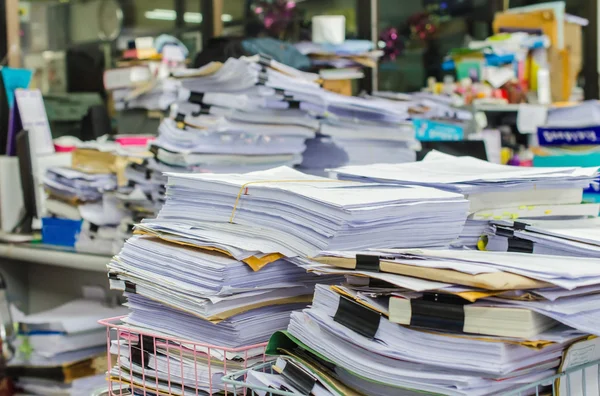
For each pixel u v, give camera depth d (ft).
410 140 6.96
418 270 2.37
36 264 8.81
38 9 10.26
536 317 2.21
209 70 5.94
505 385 2.33
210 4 10.84
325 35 7.91
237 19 10.70
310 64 7.63
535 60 11.21
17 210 8.42
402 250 2.65
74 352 7.80
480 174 3.58
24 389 7.86
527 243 3.17
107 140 9.29
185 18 11.07
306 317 2.68
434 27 11.43
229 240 3.00
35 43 10.30
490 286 2.19
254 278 2.95
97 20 10.64
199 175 3.43
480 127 9.22
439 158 4.39
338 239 2.79
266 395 2.59
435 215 3.06
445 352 2.30
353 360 2.44
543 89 10.98
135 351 3.18
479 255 2.66
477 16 11.86
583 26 13.26
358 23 10.79
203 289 2.88
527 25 11.64
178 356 3.03
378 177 3.58
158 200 6.43
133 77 9.49
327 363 2.61
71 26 10.45
